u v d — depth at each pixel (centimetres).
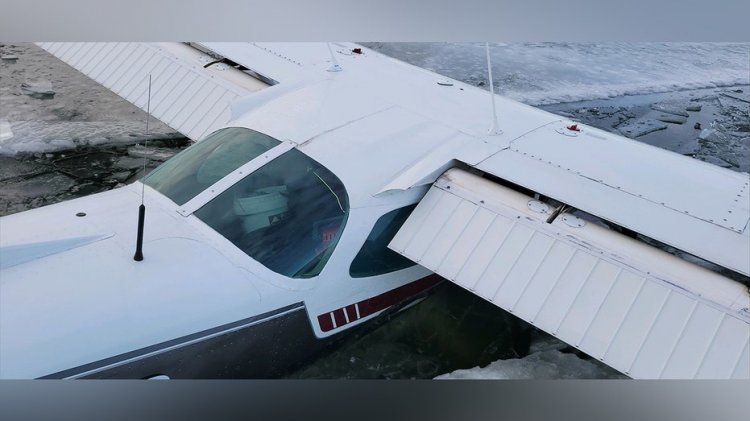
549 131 328
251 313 245
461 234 274
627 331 239
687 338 234
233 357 248
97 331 215
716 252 256
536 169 295
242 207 261
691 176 301
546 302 250
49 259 230
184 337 230
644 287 247
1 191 402
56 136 450
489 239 270
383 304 295
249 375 259
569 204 274
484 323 329
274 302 251
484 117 334
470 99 353
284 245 257
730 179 303
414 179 283
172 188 269
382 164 290
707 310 239
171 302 228
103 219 251
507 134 320
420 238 276
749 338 231
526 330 333
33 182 410
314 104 324
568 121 341
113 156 441
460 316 328
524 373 314
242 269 246
